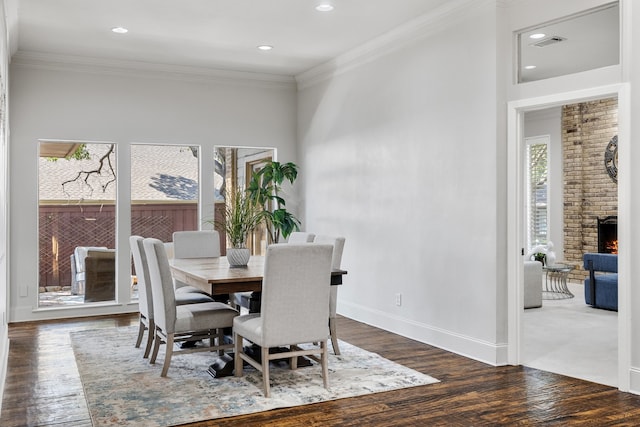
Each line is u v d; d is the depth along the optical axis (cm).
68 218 653
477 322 460
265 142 748
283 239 761
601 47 383
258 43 596
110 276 671
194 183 716
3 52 419
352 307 634
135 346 497
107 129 661
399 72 554
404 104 546
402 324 549
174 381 397
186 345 497
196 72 702
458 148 479
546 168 973
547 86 415
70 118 643
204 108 712
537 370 428
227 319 422
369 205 604
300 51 627
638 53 359
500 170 443
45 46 600
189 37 573
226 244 737
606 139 881
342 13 502
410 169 538
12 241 616
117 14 501
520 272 444
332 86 677
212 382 395
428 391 378
